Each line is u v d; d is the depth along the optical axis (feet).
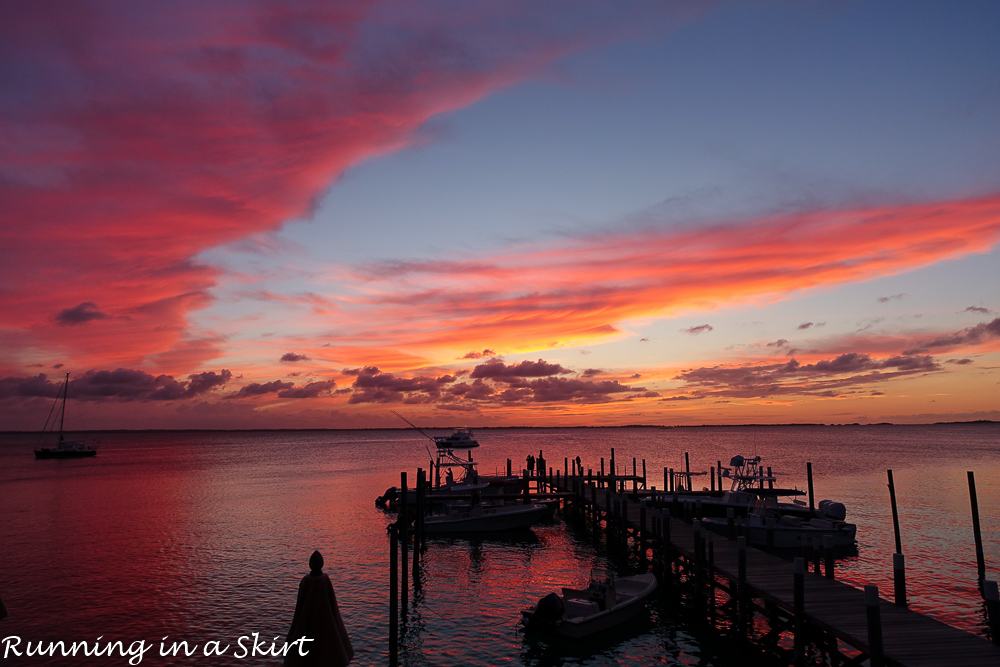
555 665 67.31
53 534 148.05
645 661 68.18
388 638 74.59
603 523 157.07
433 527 139.03
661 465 349.82
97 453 596.70
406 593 84.94
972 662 48.80
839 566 106.63
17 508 196.75
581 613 74.13
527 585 98.58
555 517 169.07
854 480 250.57
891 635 54.65
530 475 225.15
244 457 501.97
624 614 76.84
